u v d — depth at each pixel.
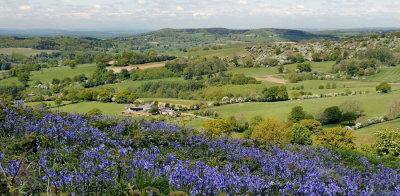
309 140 35.12
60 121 9.09
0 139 7.57
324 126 59.97
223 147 9.54
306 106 74.50
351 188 5.71
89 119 10.32
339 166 8.86
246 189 5.57
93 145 7.95
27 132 7.91
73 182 5.17
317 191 5.26
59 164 6.20
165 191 5.39
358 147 31.08
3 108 9.27
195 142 9.80
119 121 10.42
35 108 10.23
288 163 7.34
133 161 6.00
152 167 6.22
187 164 6.13
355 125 56.50
